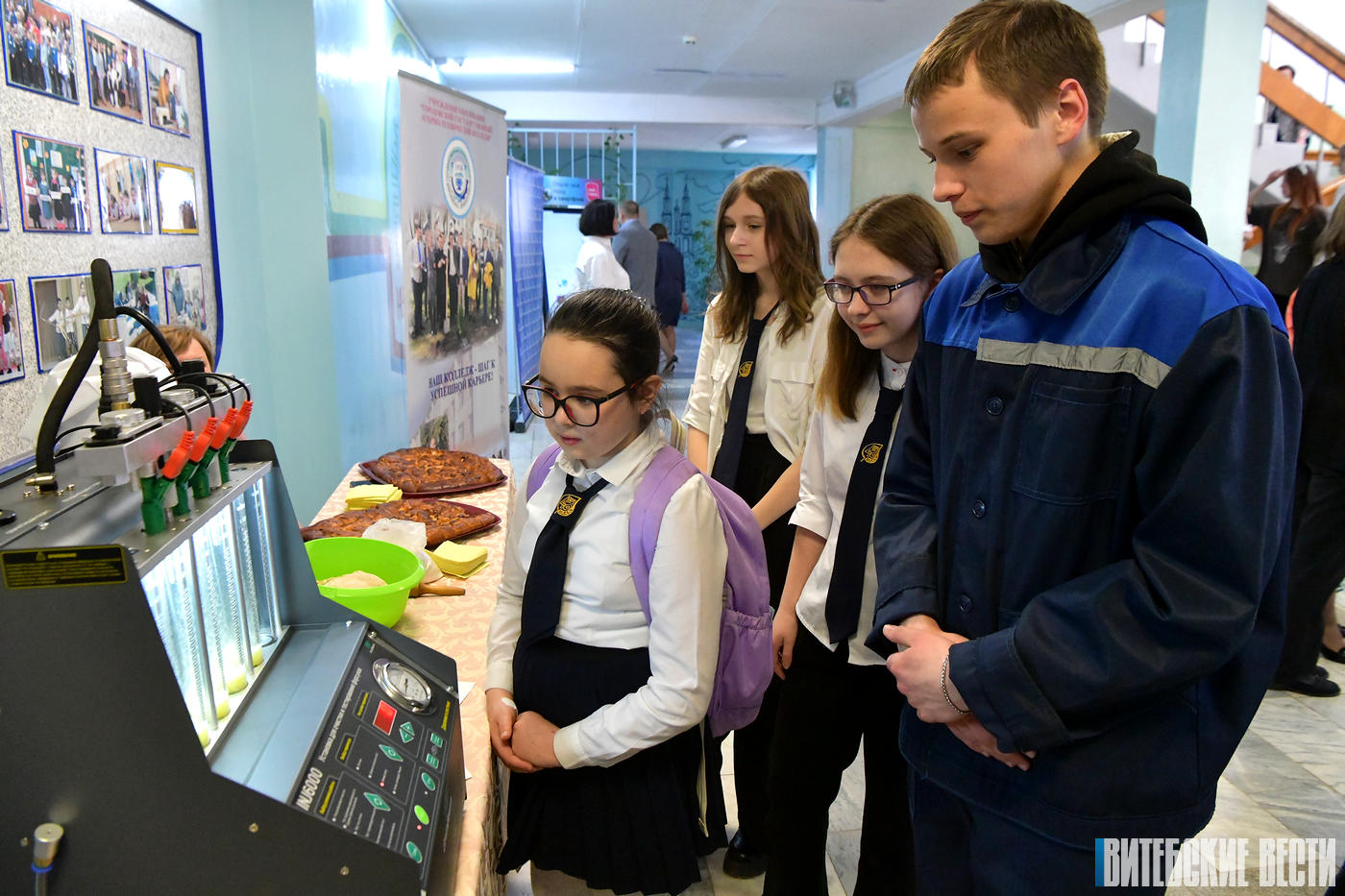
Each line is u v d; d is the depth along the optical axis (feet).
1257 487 2.52
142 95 7.27
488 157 12.52
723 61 24.39
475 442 12.80
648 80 27.50
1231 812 7.00
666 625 3.53
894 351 4.45
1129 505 2.81
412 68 21.07
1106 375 2.76
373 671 3.09
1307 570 8.70
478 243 12.47
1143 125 22.31
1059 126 2.75
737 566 3.85
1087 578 2.80
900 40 21.49
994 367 3.10
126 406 2.58
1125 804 2.86
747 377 6.24
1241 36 12.53
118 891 2.23
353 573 4.50
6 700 2.07
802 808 4.83
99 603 2.02
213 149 8.97
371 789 2.55
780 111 31.30
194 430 2.78
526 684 3.82
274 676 2.94
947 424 3.34
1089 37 2.72
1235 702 2.87
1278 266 13.82
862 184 33.53
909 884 4.84
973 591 3.17
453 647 4.39
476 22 19.88
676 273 24.63
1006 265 3.11
